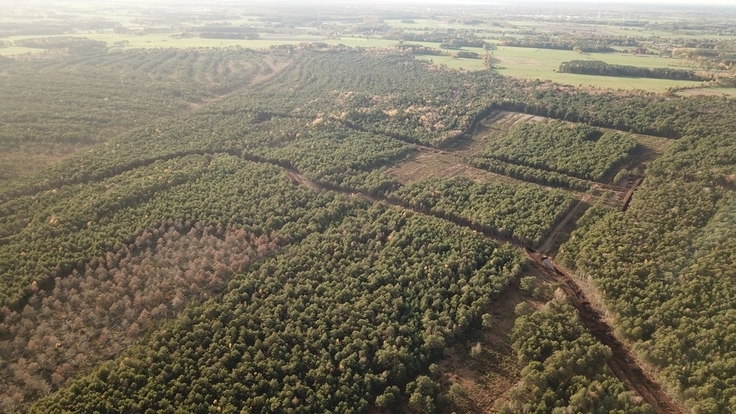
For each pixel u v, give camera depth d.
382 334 86.50
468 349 87.75
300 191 134.88
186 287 97.94
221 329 86.31
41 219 114.50
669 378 77.00
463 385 80.94
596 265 102.69
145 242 109.25
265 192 133.00
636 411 71.38
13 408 73.69
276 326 87.44
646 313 88.56
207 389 75.25
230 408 71.56
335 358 81.44
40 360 80.62
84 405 71.69
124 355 82.19
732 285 90.38
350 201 131.88
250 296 96.06
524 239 114.88
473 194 133.00
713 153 134.50
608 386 76.12
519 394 77.12
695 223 109.38
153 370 78.25
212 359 80.56
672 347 80.50
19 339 83.88
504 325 93.06
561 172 145.25
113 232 110.56
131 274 100.19
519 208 125.50
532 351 84.19
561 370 79.06
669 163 136.12
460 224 124.88
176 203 124.00
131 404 72.00
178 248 108.62
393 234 114.75
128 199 123.88
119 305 92.12
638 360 84.06
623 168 142.38
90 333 86.69
